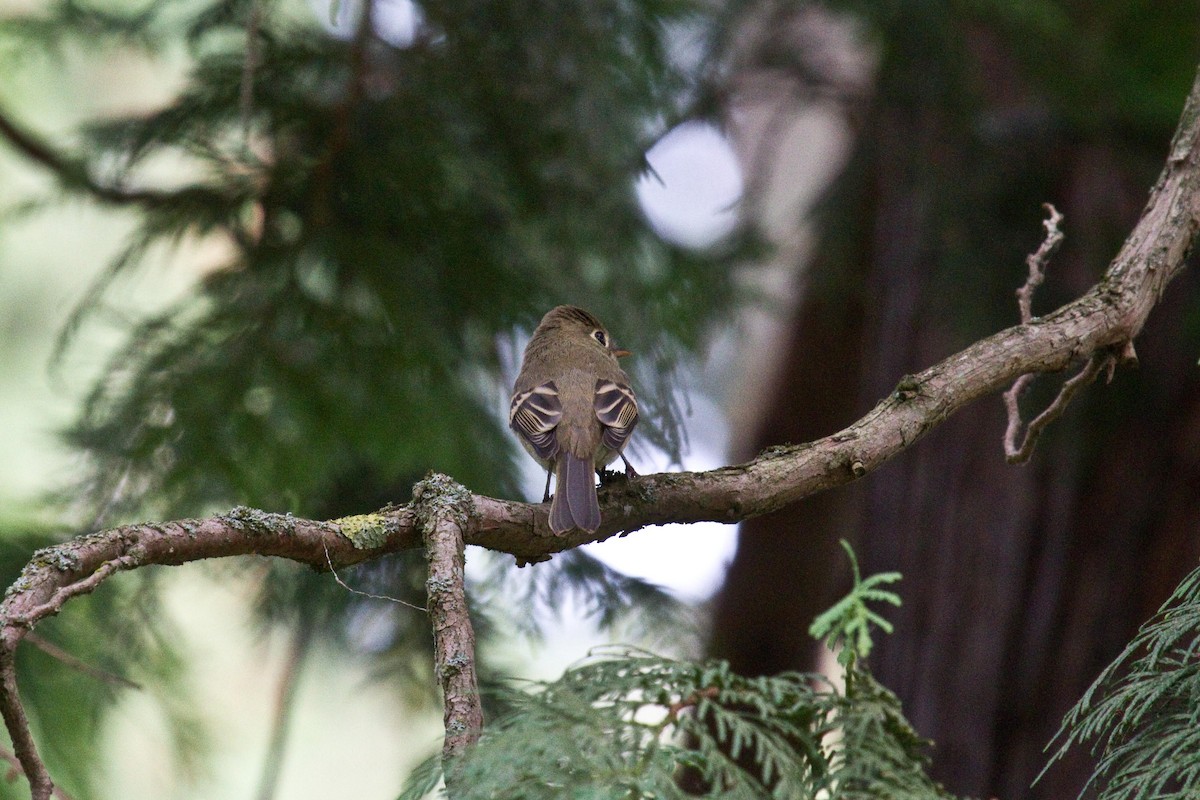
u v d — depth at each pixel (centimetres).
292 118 1016
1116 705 484
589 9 1024
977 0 1124
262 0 966
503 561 1080
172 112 1011
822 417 1612
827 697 520
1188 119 657
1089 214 1179
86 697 959
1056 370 629
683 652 1102
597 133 1024
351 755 1662
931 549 1170
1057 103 1175
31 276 1709
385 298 968
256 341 945
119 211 1047
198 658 1112
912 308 1246
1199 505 1059
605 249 1061
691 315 1091
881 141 1265
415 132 1014
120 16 1109
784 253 1385
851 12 1166
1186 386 1080
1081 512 1100
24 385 1669
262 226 998
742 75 1270
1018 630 1106
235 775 1596
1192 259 1085
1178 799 444
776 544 1527
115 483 905
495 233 1038
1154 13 1170
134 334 963
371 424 929
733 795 434
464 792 398
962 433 1169
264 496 903
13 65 1212
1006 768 1083
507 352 1058
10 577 871
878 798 486
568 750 408
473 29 1031
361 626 1123
